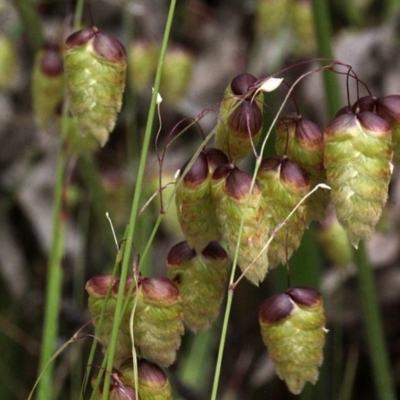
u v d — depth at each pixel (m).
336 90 0.31
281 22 0.38
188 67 0.37
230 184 0.24
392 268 0.41
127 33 0.36
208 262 0.25
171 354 0.25
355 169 0.24
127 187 0.37
